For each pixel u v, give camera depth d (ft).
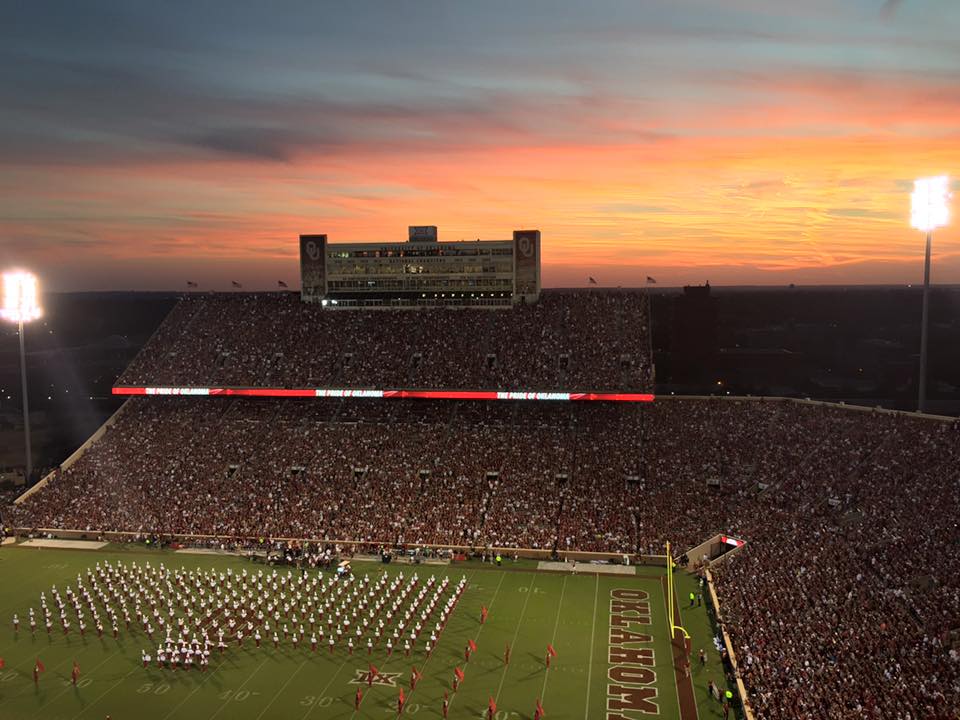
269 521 207.41
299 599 163.32
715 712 119.44
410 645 140.26
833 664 117.50
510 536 194.08
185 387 260.01
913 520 159.33
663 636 146.20
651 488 206.49
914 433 195.83
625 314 268.62
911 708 102.63
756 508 191.11
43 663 138.31
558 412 244.63
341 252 290.76
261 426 251.39
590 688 127.34
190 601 162.20
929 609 127.75
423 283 286.66
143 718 119.65
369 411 253.65
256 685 129.59
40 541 206.69
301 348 270.87
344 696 125.59
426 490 214.07
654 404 245.65
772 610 141.08
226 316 290.97
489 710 119.65
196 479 228.63
